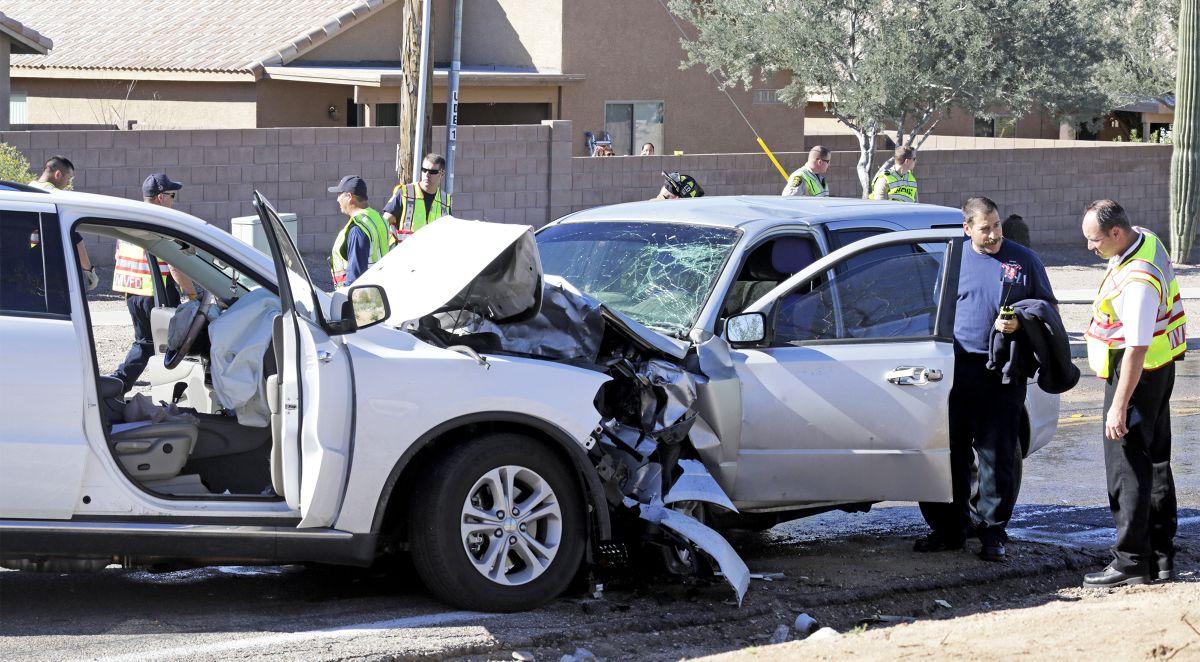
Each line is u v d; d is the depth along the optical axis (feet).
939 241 27.50
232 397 22.79
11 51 87.15
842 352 25.75
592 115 108.06
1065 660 18.76
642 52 109.19
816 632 21.30
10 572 24.32
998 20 89.04
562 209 83.71
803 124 116.06
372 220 38.68
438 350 21.94
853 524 30.68
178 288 32.60
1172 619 20.88
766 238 27.27
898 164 57.21
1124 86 121.70
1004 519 26.81
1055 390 26.25
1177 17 122.11
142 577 24.29
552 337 23.70
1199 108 92.43
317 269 71.87
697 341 25.14
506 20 109.50
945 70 89.76
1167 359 25.12
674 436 23.70
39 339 20.21
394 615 21.97
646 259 27.78
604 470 23.27
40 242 20.66
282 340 21.24
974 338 26.43
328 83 99.35
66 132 67.56
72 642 20.15
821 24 92.07
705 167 87.25
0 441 19.88
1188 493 34.14
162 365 25.30
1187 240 93.56
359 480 21.11
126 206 21.61
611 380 23.08
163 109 105.40
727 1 97.45
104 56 106.42
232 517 20.97
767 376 25.05
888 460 26.00
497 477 22.06
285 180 75.15
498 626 21.40
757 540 28.94
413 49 57.16
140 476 21.67
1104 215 24.88
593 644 21.09
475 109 109.19
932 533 28.27
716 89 112.16
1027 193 96.58
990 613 22.56
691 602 23.47
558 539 22.61
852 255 26.48
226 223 73.61
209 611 22.12
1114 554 26.07
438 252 22.99
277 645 20.07
